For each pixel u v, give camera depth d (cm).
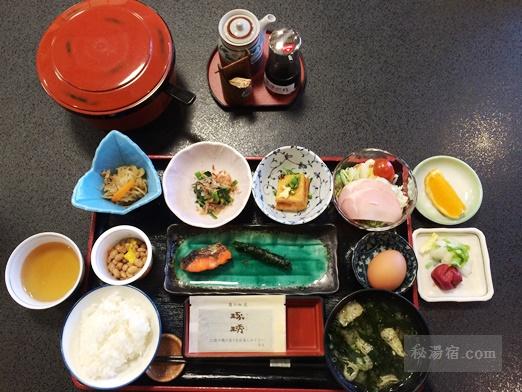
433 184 62
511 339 57
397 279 53
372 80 69
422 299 58
